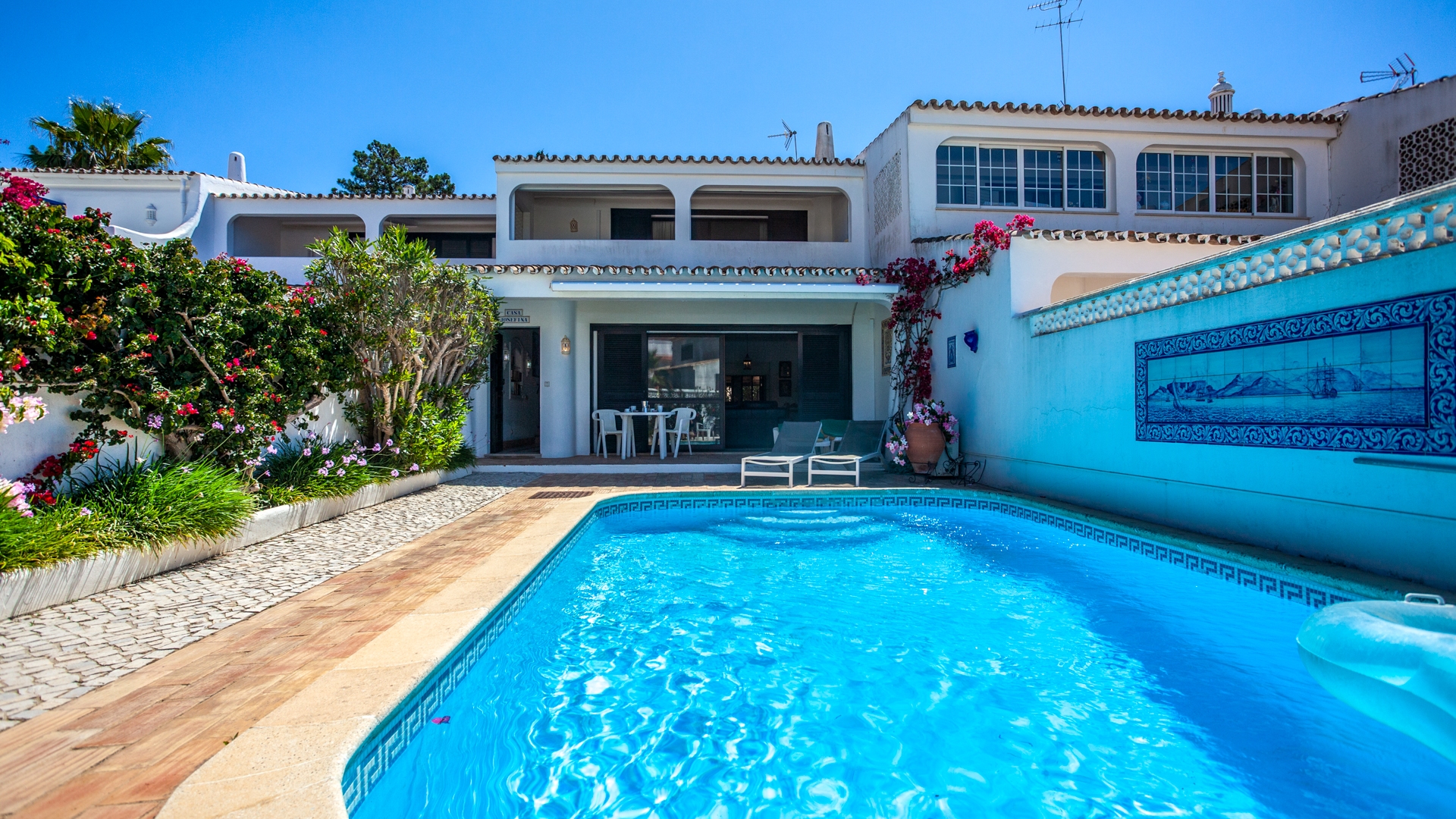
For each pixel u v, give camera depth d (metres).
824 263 12.55
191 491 4.76
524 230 13.45
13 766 2.01
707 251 12.42
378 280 7.33
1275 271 4.57
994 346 8.25
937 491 7.90
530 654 3.78
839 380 12.64
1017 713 3.07
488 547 5.14
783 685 3.39
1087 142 11.24
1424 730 1.94
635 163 12.41
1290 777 2.51
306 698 2.43
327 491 6.39
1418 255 3.69
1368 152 11.03
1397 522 3.79
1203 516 5.20
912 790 2.50
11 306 4.04
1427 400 3.64
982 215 11.03
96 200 12.77
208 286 5.44
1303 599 4.03
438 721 2.87
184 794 1.81
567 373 11.84
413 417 8.27
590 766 2.68
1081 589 4.90
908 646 3.87
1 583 3.38
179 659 2.88
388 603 3.68
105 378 4.61
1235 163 11.61
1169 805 2.36
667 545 6.34
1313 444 4.29
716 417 12.62
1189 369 5.34
